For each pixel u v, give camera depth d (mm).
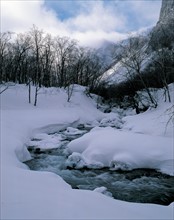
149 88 33094
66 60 45594
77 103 37938
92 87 45719
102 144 14133
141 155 12992
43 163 14641
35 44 40031
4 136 15562
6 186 7609
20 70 42312
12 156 12367
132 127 23641
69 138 22094
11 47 41812
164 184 11273
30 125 22422
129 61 31844
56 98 36750
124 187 11039
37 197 6805
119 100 42688
